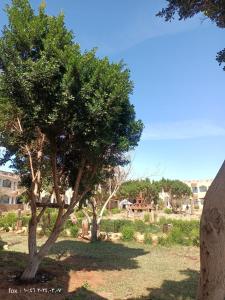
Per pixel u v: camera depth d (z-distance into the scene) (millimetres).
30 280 9773
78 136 8938
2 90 8117
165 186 66875
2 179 60281
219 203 4023
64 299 8523
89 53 8141
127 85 8852
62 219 10172
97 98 8086
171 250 17875
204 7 6805
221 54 7082
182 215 41125
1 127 10234
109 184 24469
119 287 10156
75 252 16203
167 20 7375
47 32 8258
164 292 9781
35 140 10289
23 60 8133
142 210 46438
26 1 8344
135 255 16094
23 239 20625
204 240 4051
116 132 9906
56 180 9984
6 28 8164
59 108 7969
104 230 24641
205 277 4000
